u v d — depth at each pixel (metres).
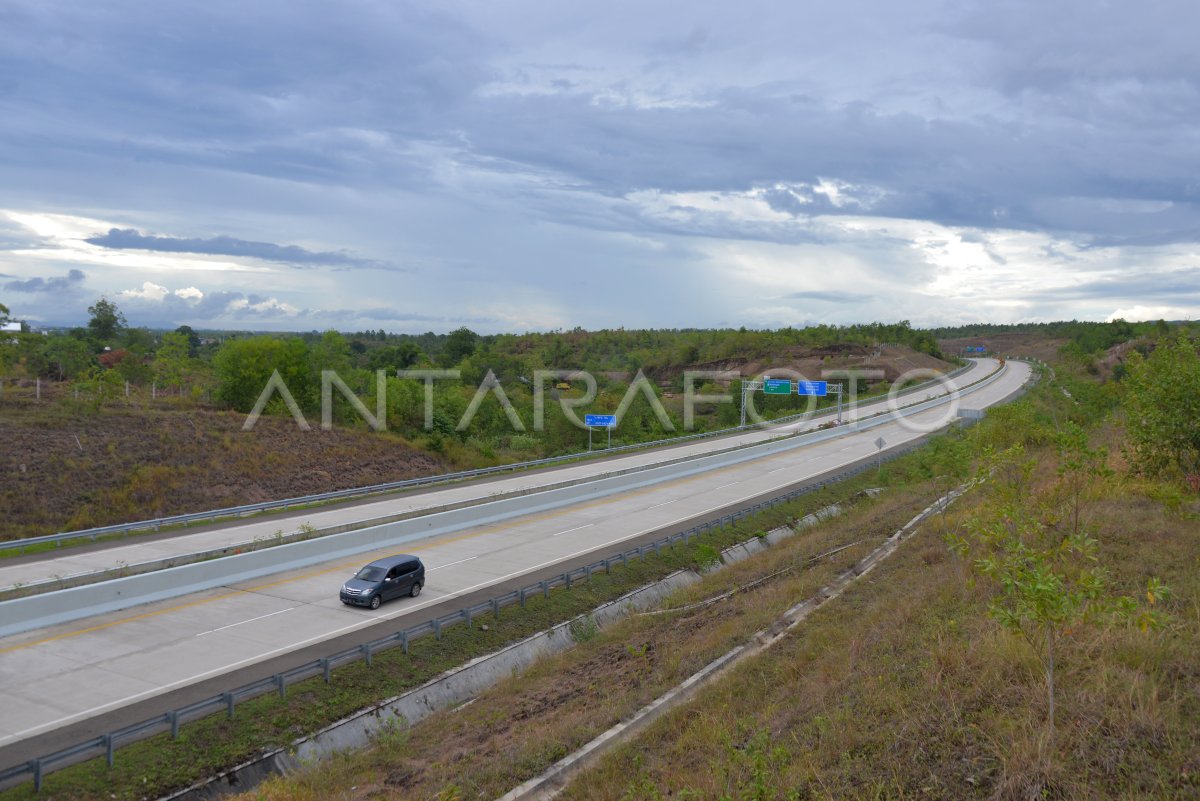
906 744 10.05
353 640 20.86
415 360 109.12
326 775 14.60
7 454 42.97
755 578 25.83
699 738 12.55
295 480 51.25
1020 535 12.11
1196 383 21.80
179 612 22.75
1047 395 90.31
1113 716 9.23
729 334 159.62
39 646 19.64
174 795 14.13
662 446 67.56
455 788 12.27
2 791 13.20
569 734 14.05
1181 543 16.09
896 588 19.09
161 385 77.00
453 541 33.22
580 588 26.75
